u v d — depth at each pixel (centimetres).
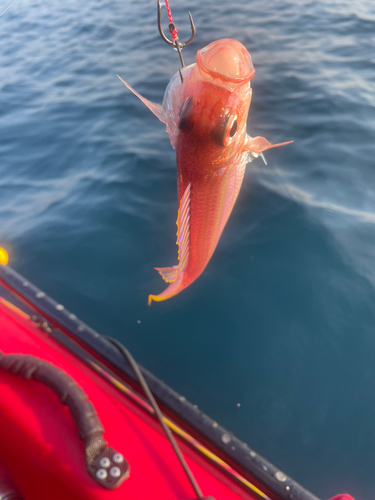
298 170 95
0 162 111
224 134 28
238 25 170
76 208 92
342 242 78
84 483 26
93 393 31
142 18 192
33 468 27
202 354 64
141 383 31
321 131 107
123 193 94
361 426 56
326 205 86
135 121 121
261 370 62
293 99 121
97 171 103
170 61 151
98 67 155
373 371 60
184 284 38
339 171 94
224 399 59
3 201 98
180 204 29
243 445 29
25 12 224
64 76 152
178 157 30
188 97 29
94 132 117
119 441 29
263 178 94
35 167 108
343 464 53
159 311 70
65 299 73
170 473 27
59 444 28
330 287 71
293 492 27
